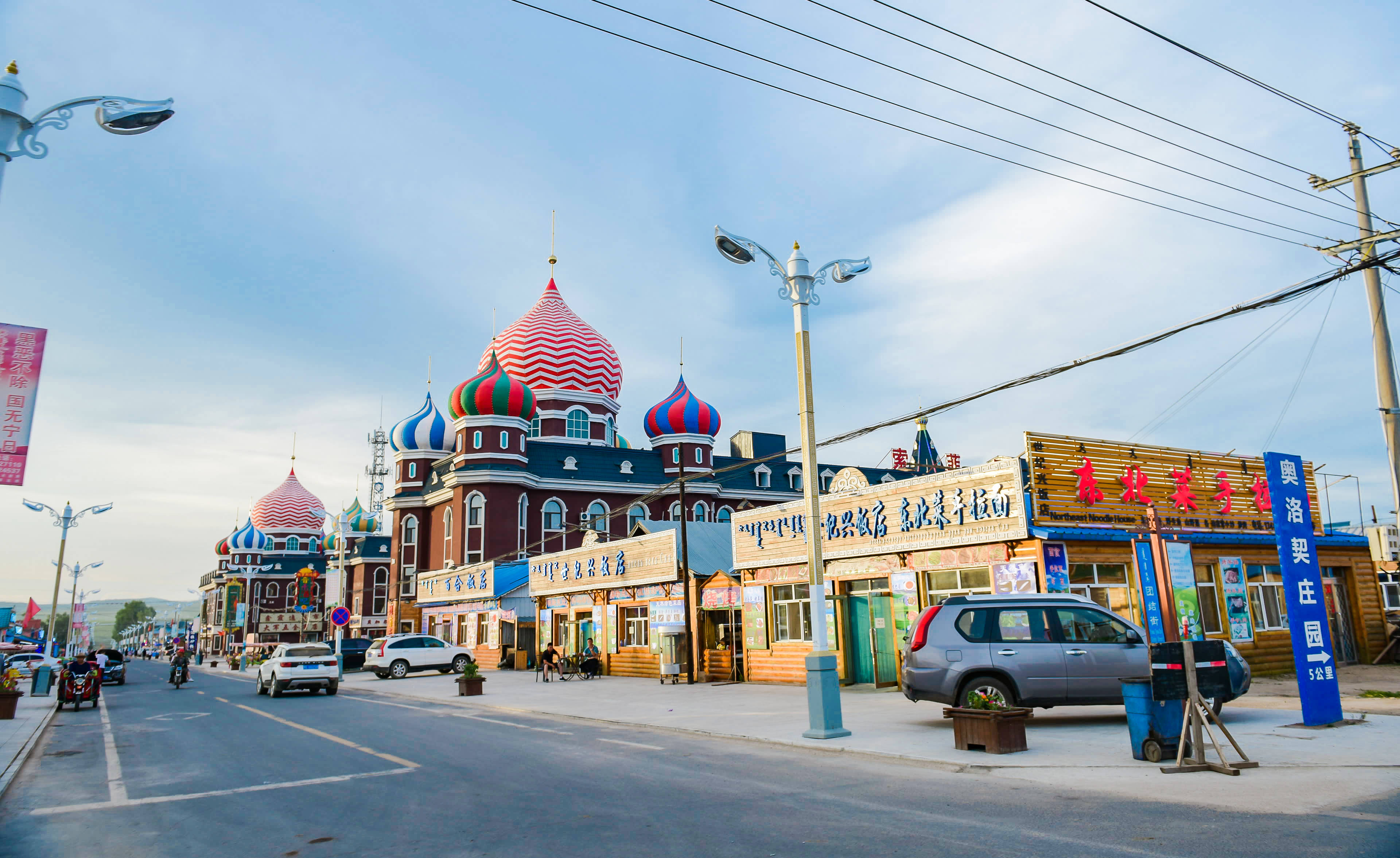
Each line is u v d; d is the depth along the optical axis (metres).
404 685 33.53
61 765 13.20
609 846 6.86
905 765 10.23
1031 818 7.20
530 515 56.44
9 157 10.12
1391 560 31.17
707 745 12.75
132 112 10.62
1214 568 19.98
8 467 10.13
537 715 19.00
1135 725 9.71
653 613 30.16
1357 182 17.33
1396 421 16.64
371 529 94.69
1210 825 6.73
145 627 168.00
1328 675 11.91
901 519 20.69
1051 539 17.52
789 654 24.19
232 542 100.88
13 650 62.12
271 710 22.05
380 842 7.37
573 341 64.75
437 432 64.31
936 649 13.24
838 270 14.82
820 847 6.51
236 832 7.99
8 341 10.40
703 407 61.94
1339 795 7.62
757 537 25.58
